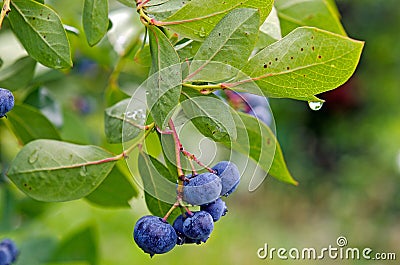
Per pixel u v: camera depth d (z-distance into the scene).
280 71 0.33
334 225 1.68
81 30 0.48
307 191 1.79
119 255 1.09
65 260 0.55
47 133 0.45
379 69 1.77
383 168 1.69
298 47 0.33
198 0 0.33
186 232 0.34
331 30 0.43
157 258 1.16
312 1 0.42
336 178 1.78
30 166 0.36
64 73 0.48
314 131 1.83
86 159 0.37
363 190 1.72
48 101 0.50
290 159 1.79
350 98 1.78
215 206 0.34
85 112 0.65
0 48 0.43
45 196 0.36
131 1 0.36
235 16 0.33
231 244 1.39
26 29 0.36
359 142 1.76
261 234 1.55
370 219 1.68
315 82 0.33
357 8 1.75
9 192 0.54
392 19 1.75
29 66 0.43
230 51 0.33
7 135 0.54
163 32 0.36
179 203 0.34
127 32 0.46
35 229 0.60
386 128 1.69
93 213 0.97
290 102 1.77
